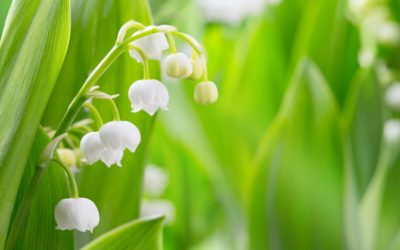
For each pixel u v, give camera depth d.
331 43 0.53
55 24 0.27
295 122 0.43
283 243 0.43
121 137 0.27
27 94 0.27
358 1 0.51
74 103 0.26
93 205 0.27
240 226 0.50
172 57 0.26
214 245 0.53
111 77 0.31
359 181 0.50
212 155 0.49
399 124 0.50
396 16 0.53
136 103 0.27
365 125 0.50
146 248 0.27
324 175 0.43
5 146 0.27
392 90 0.51
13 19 0.27
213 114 0.50
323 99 0.43
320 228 0.43
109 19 0.32
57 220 0.27
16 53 0.27
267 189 0.43
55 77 0.27
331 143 0.43
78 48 0.32
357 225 0.44
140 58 0.27
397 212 0.47
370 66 0.50
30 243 0.28
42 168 0.26
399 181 0.47
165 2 0.37
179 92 0.50
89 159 0.27
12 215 0.28
